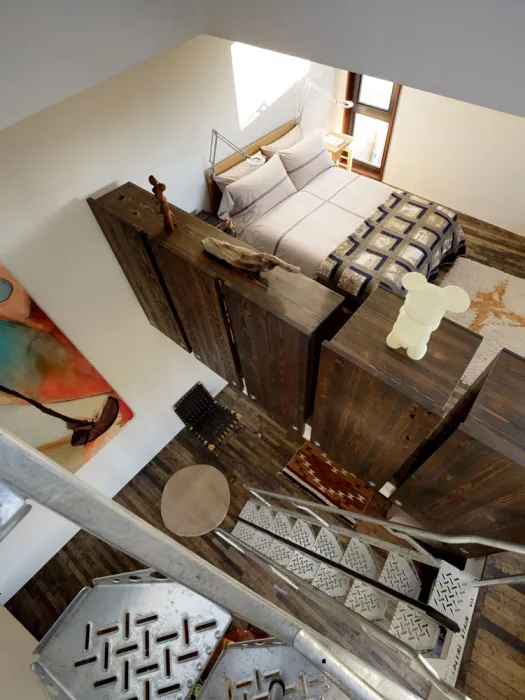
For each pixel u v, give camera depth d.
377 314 1.67
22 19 1.06
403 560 2.03
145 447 3.67
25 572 3.24
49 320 2.38
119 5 1.23
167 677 0.84
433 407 1.41
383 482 2.24
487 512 1.63
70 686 0.83
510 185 4.48
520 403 1.39
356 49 1.16
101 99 2.09
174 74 2.48
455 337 1.59
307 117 4.38
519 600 1.86
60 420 2.72
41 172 2.00
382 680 0.77
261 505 3.41
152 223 2.09
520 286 4.16
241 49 2.89
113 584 0.92
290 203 3.84
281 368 2.04
